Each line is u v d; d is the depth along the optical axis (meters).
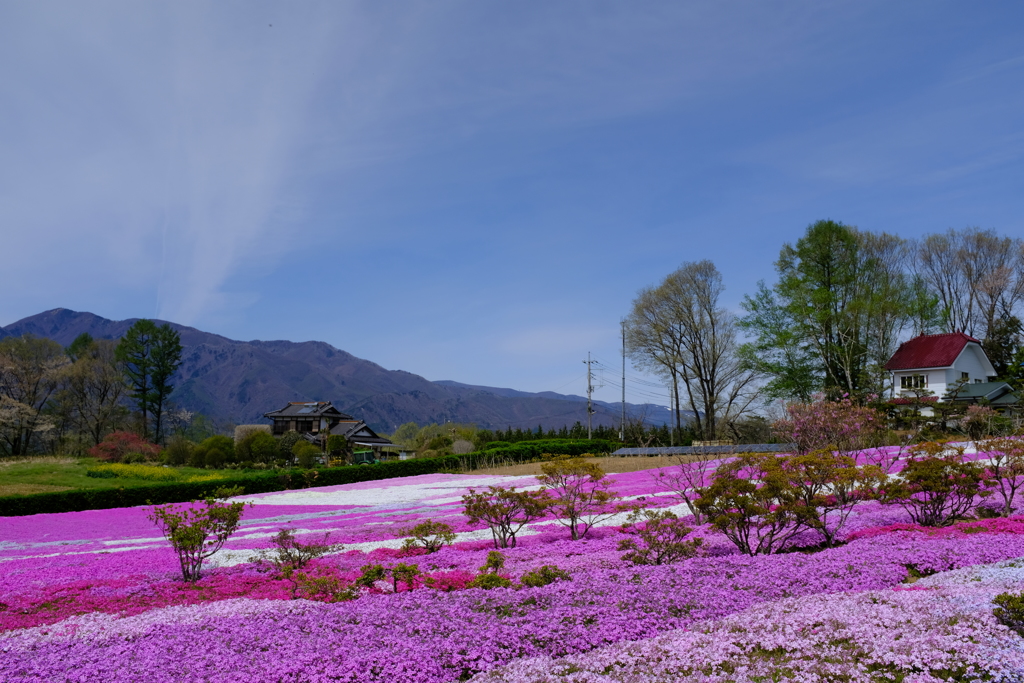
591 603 9.66
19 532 24.34
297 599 11.21
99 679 7.38
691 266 61.53
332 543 18.30
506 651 7.96
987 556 11.27
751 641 7.70
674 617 9.02
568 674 7.19
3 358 69.38
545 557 14.56
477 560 14.67
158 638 8.88
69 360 77.81
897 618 7.86
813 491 15.29
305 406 88.19
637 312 63.16
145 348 87.81
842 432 26.33
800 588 10.12
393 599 10.30
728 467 17.16
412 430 84.69
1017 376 51.75
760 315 56.38
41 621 10.66
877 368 49.41
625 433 63.84
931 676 6.32
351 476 44.66
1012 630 7.26
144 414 84.81
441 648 7.96
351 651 7.90
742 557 12.38
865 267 53.94
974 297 62.00
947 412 41.22
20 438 68.44
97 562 16.69
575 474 18.92
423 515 24.27
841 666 6.81
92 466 50.34
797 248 55.16
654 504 22.08
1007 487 20.02
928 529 14.52
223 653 8.06
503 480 38.12
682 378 62.97
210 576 14.35
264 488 40.47
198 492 37.06
